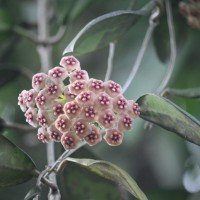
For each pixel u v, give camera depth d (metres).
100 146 0.95
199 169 0.95
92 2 0.90
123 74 0.94
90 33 0.70
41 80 0.66
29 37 0.92
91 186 0.77
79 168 0.77
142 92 0.91
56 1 0.95
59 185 0.80
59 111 0.66
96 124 0.68
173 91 0.75
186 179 0.95
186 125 0.67
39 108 0.66
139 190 0.66
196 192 0.88
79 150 0.77
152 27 0.80
